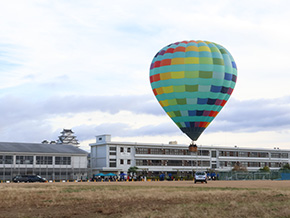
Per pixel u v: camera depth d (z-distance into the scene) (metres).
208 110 59.50
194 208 22.72
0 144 113.44
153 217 19.41
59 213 21.89
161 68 59.69
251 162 155.88
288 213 20.55
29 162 111.69
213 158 146.62
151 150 133.00
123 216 20.12
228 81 59.38
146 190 40.94
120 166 126.44
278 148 164.88
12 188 46.34
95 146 129.75
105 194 34.44
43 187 50.03
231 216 19.86
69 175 117.62
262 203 25.84
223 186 52.19
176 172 136.50
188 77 57.81
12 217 20.41
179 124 61.44
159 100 61.91
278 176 109.38
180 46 60.09
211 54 59.00
